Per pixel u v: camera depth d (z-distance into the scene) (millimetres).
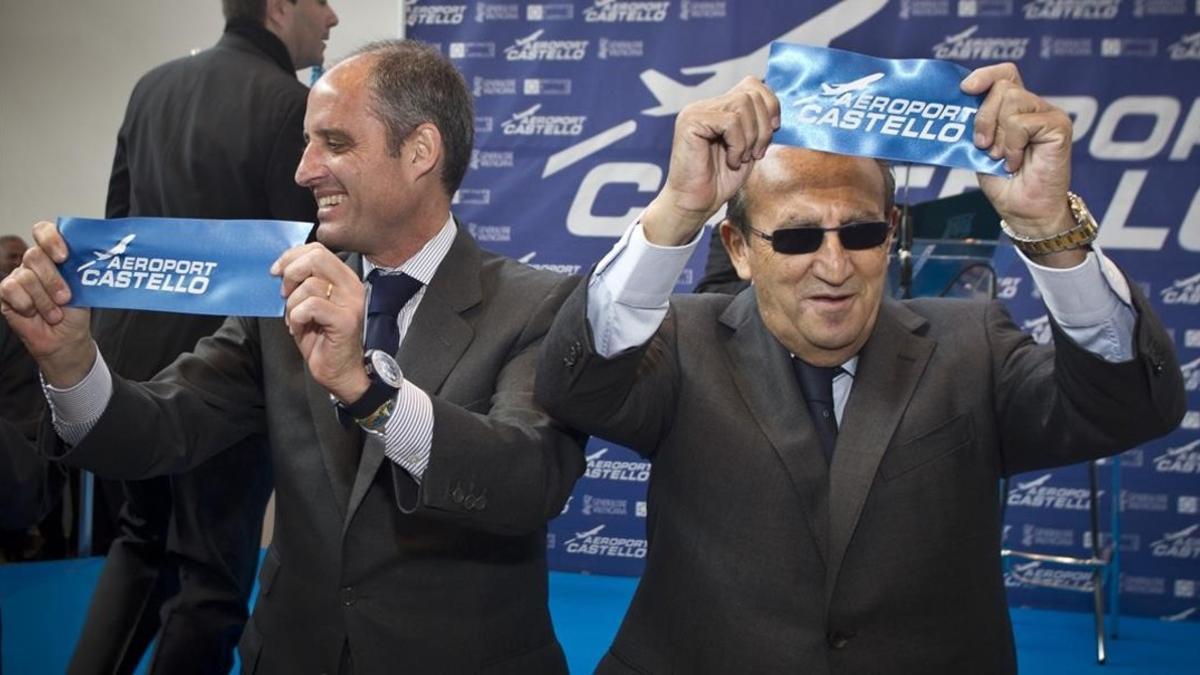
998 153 1355
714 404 1571
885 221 1506
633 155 5008
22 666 3613
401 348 1712
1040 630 4484
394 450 1458
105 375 1612
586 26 5012
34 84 5641
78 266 1527
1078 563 4082
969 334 1613
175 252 1501
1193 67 4594
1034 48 4695
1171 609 4688
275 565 1766
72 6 5598
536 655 1749
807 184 1462
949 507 1517
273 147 2709
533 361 1688
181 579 2537
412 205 1720
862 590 1494
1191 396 4633
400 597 1673
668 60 4961
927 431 1526
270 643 1743
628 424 1538
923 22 4770
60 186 5656
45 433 1615
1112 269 1359
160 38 5562
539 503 1548
